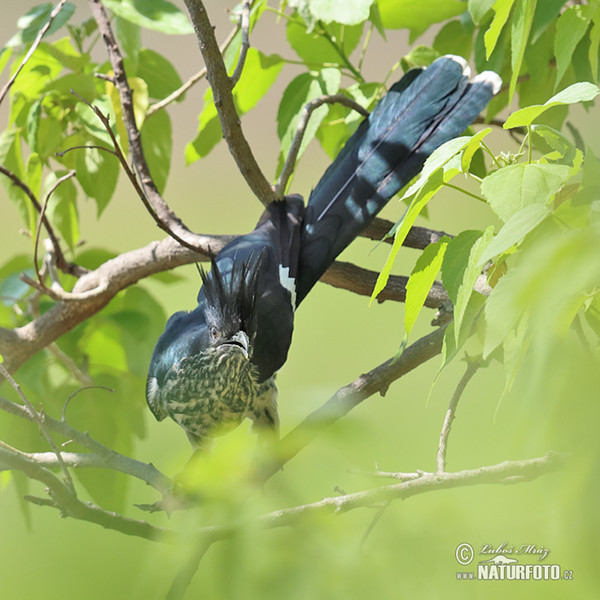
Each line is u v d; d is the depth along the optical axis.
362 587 2.82
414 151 8.23
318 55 9.04
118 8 8.09
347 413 2.89
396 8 8.32
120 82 8.29
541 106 3.82
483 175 7.96
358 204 8.42
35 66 8.90
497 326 2.84
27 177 9.09
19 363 8.68
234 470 2.97
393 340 14.28
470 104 7.92
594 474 2.44
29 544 5.49
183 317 8.97
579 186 3.75
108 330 9.12
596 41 5.52
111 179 8.79
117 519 4.63
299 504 2.87
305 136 8.29
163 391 8.44
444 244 4.35
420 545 2.90
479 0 5.43
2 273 9.54
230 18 8.73
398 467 2.80
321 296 16.88
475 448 2.88
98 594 3.02
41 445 8.55
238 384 8.09
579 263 2.35
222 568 2.86
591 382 2.54
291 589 2.81
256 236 8.53
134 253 8.86
